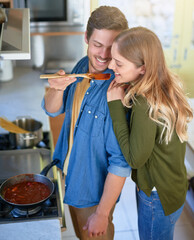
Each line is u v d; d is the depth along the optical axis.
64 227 1.68
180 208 1.70
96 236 1.56
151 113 1.38
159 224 1.70
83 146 1.61
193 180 2.66
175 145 1.51
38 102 3.16
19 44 1.30
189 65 5.11
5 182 1.73
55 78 1.42
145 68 1.36
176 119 1.45
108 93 1.50
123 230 2.57
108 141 1.54
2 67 3.57
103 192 1.58
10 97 3.25
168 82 1.43
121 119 1.46
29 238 1.41
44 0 3.58
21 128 2.47
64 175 1.90
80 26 3.75
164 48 5.02
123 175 1.55
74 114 1.68
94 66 1.56
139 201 1.74
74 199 1.71
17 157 2.23
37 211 1.64
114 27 1.42
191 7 4.79
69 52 4.13
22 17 1.64
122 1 4.71
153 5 4.78
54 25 3.71
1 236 1.42
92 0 2.72
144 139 1.38
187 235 2.51
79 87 1.67
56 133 2.91
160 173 1.55
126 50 1.33
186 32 4.94
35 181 1.79
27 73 3.91
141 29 1.35
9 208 1.62
